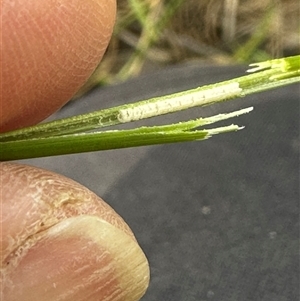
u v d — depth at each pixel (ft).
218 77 0.40
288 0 0.51
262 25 0.50
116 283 0.17
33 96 0.17
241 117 0.37
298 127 0.37
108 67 0.52
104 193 0.35
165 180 0.35
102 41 0.19
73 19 0.17
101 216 0.18
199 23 0.53
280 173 0.35
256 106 0.38
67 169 0.36
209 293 0.30
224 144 0.36
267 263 0.31
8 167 0.17
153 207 0.34
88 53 0.18
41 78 0.17
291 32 0.51
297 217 0.33
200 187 0.35
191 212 0.34
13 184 0.17
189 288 0.30
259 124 0.37
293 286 0.30
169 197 0.35
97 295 0.17
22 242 0.16
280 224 0.32
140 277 0.17
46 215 0.17
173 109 0.15
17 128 0.18
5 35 0.16
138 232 0.33
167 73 0.41
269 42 0.51
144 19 0.49
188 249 0.32
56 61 0.17
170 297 0.30
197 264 0.31
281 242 0.32
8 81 0.17
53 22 0.17
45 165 0.37
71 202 0.17
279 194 0.34
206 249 0.32
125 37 0.52
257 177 0.35
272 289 0.30
